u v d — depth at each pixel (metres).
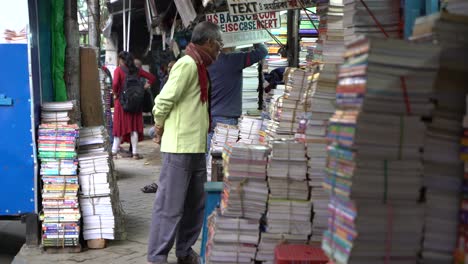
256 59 6.73
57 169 5.01
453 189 2.16
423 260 2.18
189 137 4.32
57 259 4.82
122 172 9.41
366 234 2.13
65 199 4.98
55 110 5.21
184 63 4.25
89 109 6.06
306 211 3.30
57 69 5.81
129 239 5.44
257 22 7.12
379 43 2.05
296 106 3.99
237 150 3.31
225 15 7.11
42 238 4.99
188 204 4.63
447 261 2.18
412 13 2.72
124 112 10.71
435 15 2.15
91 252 5.03
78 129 5.12
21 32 4.87
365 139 2.09
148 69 17.16
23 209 5.03
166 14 9.98
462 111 2.15
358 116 2.08
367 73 2.05
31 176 5.01
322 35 3.71
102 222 5.11
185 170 4.35
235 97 6.78
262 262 3.37
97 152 5.31
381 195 2.13
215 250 3.37
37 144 5.04
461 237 2.14
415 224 2.16
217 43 4.37
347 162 2.15
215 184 4.24
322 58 3.60
